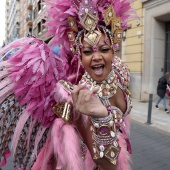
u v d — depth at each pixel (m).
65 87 0.83
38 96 0.81
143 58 9.14
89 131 0.81
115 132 0.77
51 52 0.84
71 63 0.93
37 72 0.78
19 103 0.84
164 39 9.22
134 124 5.59
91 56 0.81
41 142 0.92
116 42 0.85
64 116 0.81
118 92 0.94
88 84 0.86
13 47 0.83
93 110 0.72
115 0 0.87
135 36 9.34
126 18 0.93
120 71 1.04
